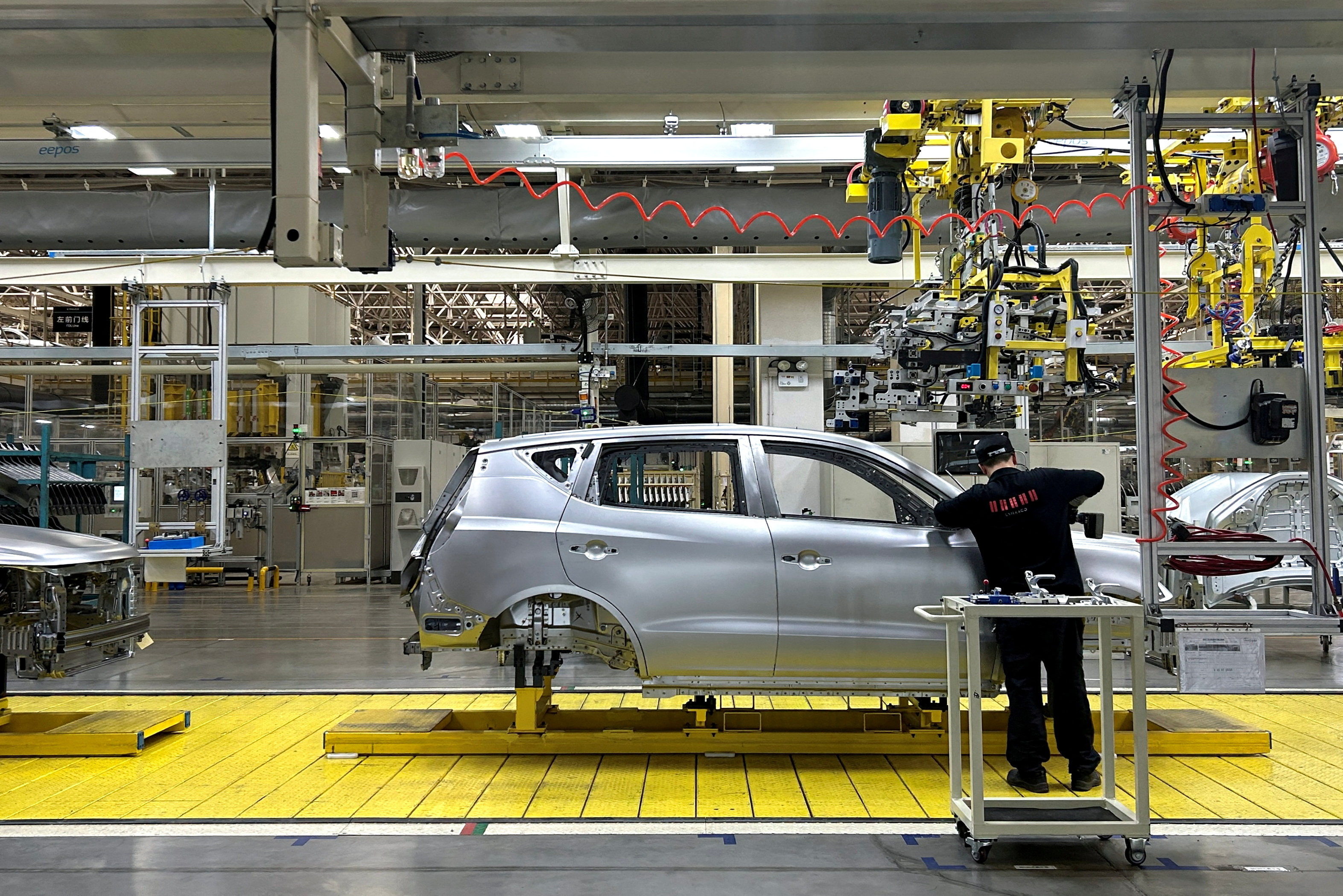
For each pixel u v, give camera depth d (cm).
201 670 758
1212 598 797
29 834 367
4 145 884
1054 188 1018
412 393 1703
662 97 518
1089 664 780
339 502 1509
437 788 427
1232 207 480
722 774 447
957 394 852
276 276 1075
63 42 443
